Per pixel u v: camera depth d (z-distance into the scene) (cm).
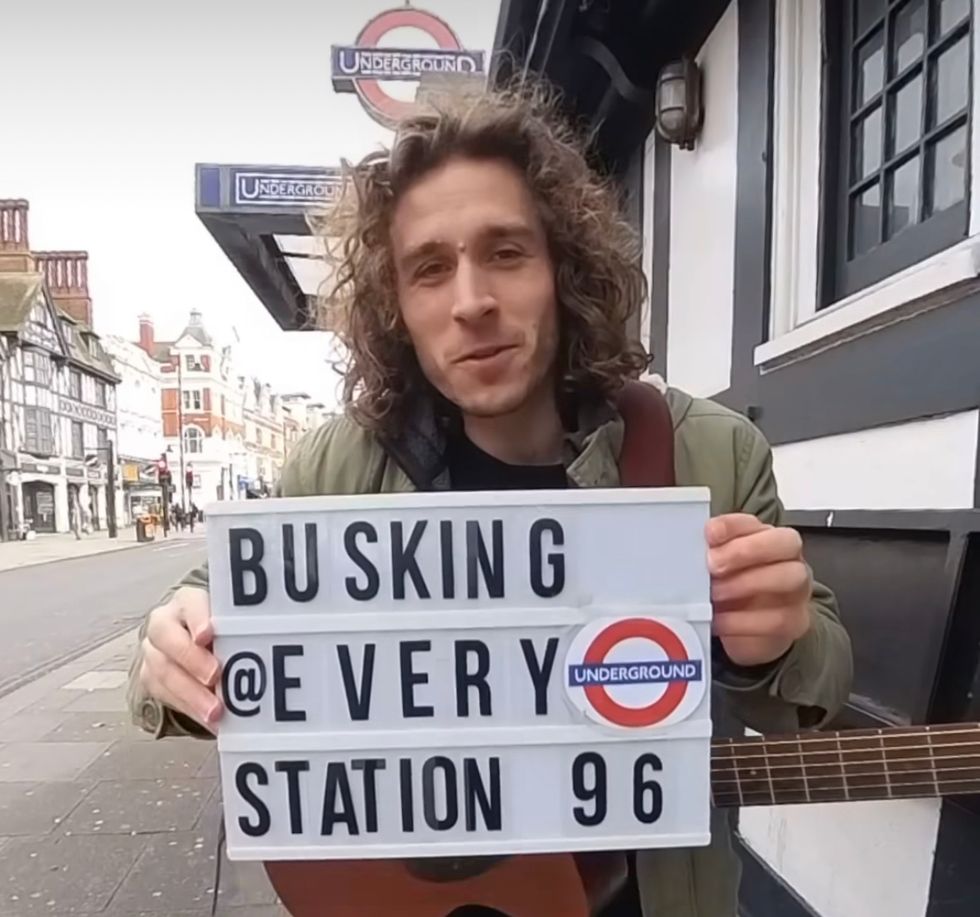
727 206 245
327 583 86
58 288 4109
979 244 129
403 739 86
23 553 2062
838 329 171
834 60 196
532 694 86
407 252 92
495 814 87
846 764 97
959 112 152
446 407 101
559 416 102
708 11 254
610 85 325
